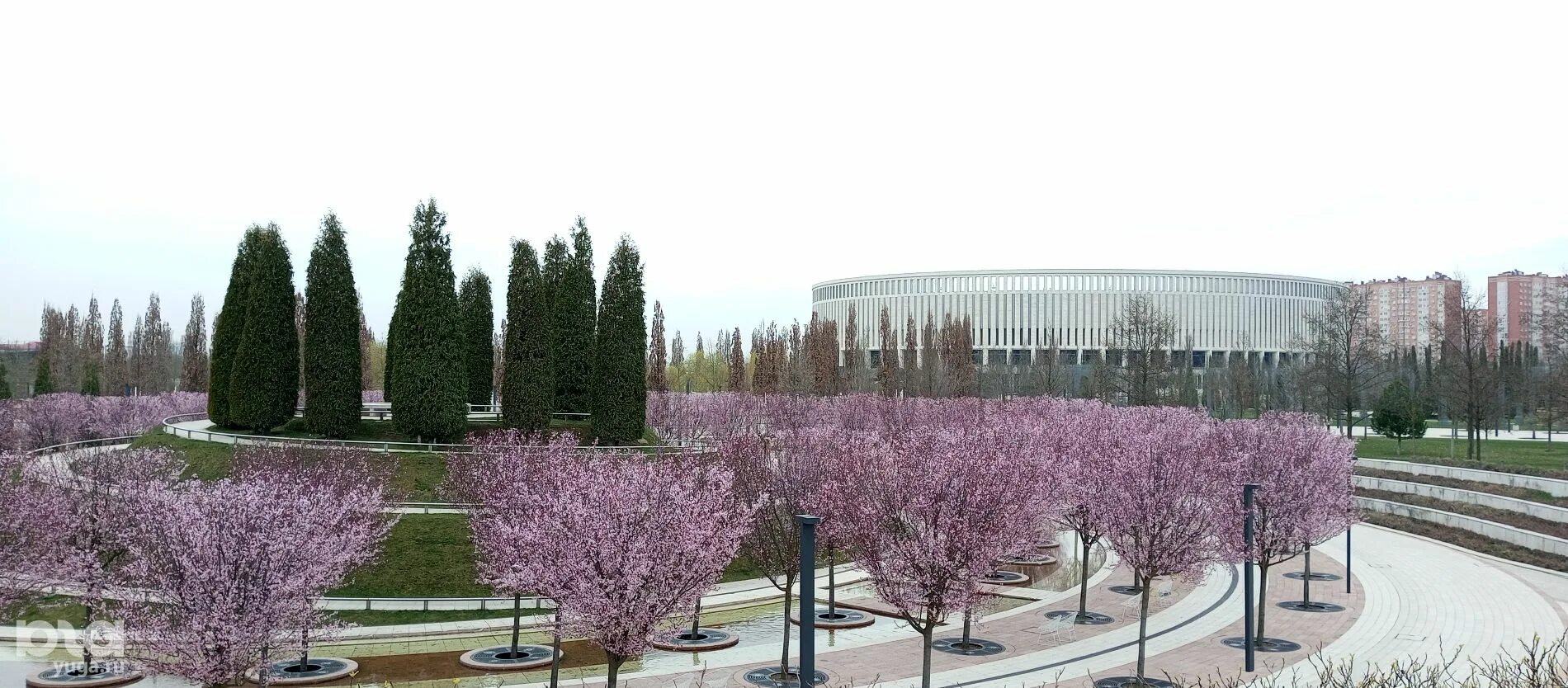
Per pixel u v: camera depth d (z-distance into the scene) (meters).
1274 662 24.97
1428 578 35.59
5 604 23.62
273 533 20.08
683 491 21.45
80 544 26.59
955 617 31.80
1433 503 48.09
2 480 28.78
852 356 105.81
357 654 27.62
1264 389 96.38
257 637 19.38
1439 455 57.53
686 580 20.12
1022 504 23.94
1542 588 33.59
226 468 43.12
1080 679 24.00
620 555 19.38
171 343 125.75
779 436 43.72
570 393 59.47
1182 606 32.78
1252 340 154.62
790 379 90.62
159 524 20.39
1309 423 40.28
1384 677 19.83
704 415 71.12
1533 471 46.25
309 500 22.73
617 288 53.59
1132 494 23.41
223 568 19.12
